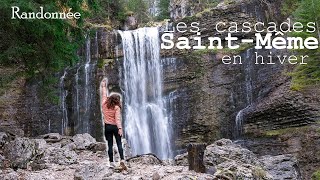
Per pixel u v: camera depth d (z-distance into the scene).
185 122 29.61
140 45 32.16
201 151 8.26
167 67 31.14
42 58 14.71
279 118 24.83
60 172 8.87
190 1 44.81
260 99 27.48
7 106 26.59
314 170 21.27
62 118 28.58
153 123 30.31
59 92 28.75
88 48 30.98
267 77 27.62
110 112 8.30
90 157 11.76
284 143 23.22
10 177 7.74
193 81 30.12
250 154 10.43
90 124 29.00
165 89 30.78
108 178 7.36
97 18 36.97
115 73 30.72
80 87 29.48
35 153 9.94
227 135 28.38
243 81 28.98
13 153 9.43
